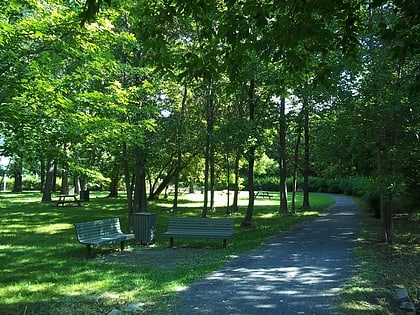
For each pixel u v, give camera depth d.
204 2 5.11
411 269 8.95
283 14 5.12
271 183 57.28
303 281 7.84
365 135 12.09
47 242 12.66
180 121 18.69
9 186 53.59
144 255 10.84
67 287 7.46
